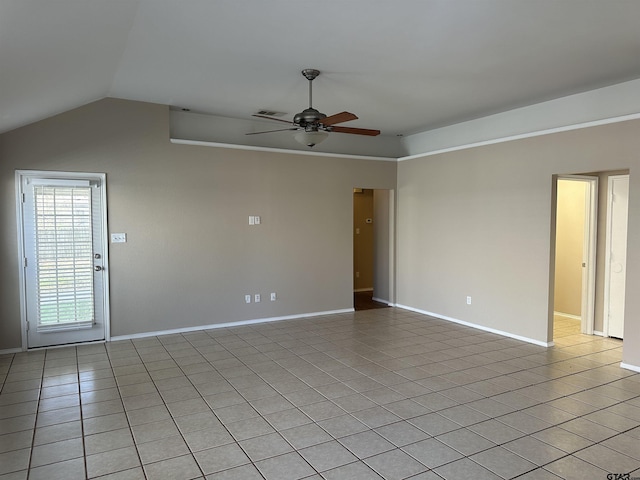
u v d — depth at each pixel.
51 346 4.97
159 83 4.56
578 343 5.21
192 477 2.47
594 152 4.48
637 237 4.16
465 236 6.04
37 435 2.97
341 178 6.80
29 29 2.63
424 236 6.79
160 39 3.41
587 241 5.61
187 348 4.97
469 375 4.11
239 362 4.50
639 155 4.12
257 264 6.16
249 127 6.22
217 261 5.86
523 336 5.28
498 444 2.84
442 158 6.41
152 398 3.59
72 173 4.96
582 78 4.34
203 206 5.74
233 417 3.24
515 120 5.57
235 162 5.94
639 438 2.91
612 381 3.96
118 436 2.96
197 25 3.17
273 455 2.71
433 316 6.62
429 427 3.08
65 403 3.49
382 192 7.61
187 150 5.61
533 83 4.51
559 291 6.81
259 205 6.14
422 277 6.84
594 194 5.54
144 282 5.41
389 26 3.18
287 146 6.52
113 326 5.25
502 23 3.12
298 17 3.04
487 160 5.69
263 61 3.89
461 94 4.90
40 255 4.84
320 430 3.04
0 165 4.65
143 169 5.34
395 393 3.68
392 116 5.96
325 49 3.62
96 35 3.15
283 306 6.39
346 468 2.56
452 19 3.06
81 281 5.03
